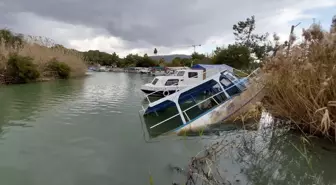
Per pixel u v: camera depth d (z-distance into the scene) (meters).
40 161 4.81
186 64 57.12
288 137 5.76
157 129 7.36
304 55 5.23
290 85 5.41
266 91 6.74
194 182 3.68
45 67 26.52
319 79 4.90
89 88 19.39
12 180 4.01
